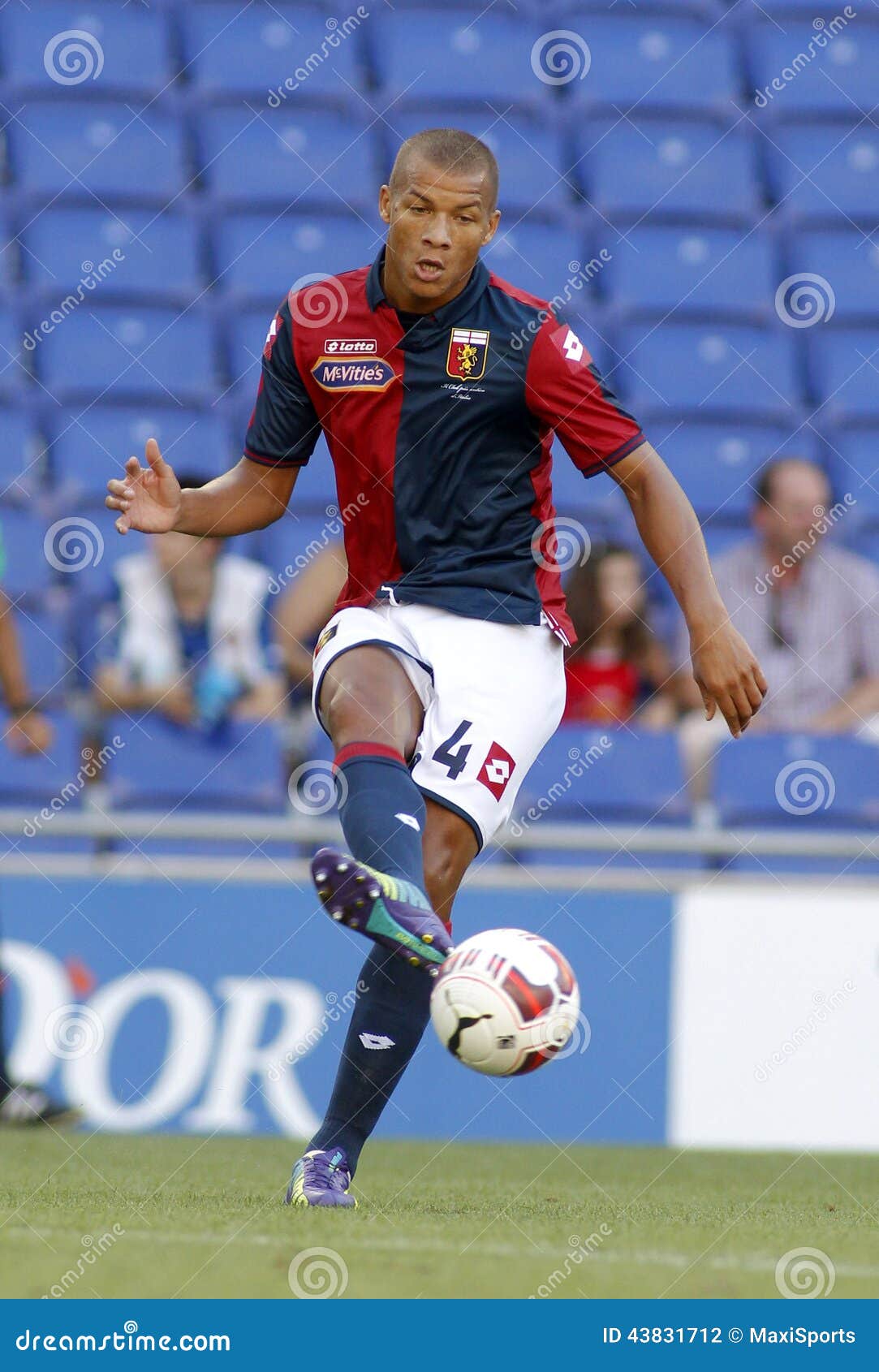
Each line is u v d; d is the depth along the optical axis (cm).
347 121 3753
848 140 3881
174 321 3341
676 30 3969
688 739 2555
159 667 2509
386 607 1189
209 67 3791
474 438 1177
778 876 2267
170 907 2070
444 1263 880
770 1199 1444
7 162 3572
